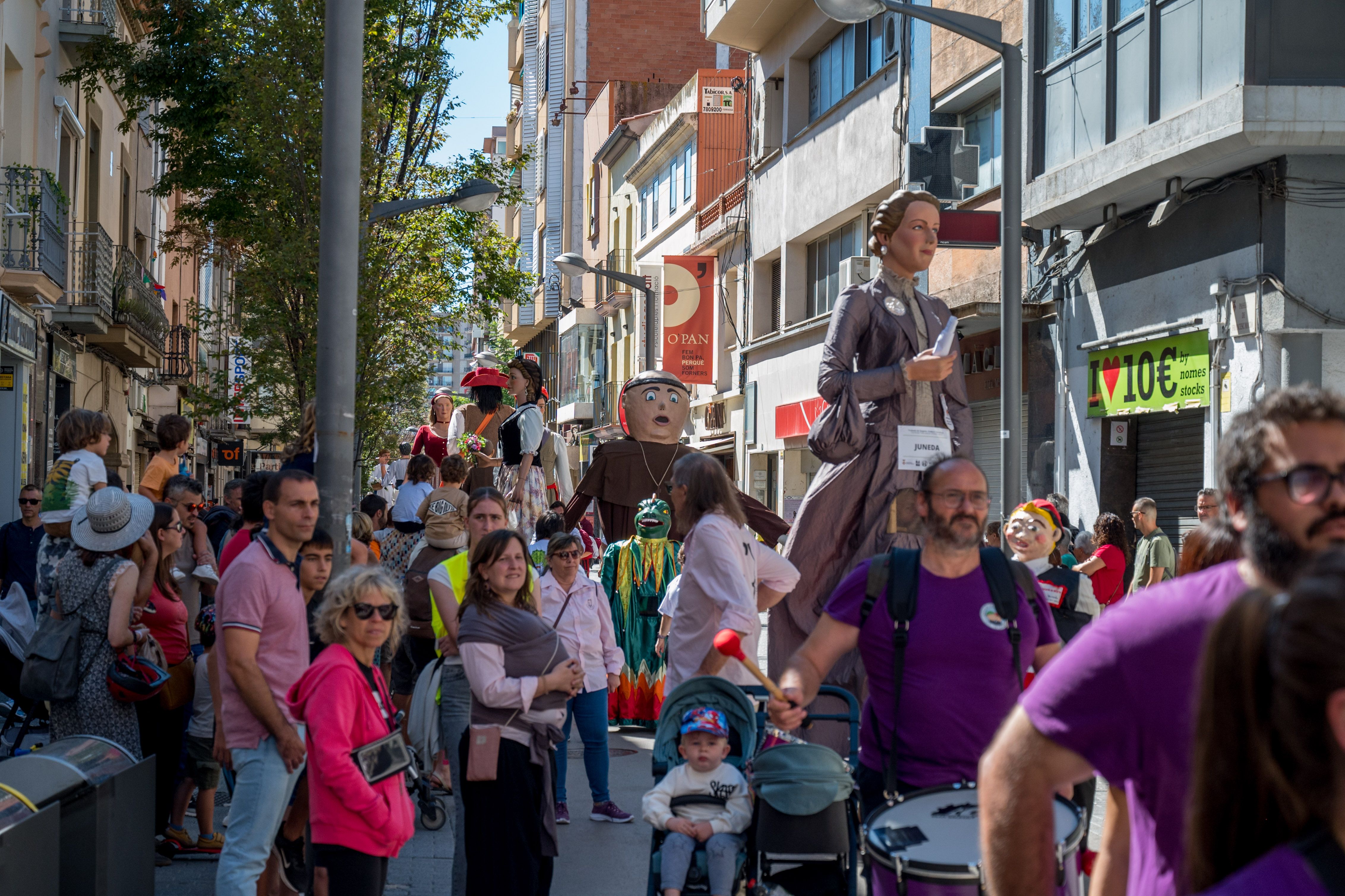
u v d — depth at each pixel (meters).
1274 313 12.78
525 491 11.63
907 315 6.81
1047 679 2.54
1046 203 15.56
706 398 33.59
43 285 18.52
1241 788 1.78
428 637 8.73
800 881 4.68
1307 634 1.63
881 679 4.16
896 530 6.62
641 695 11.41
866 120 22.75
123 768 5.08
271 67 18.89
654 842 5.09
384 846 4.64
